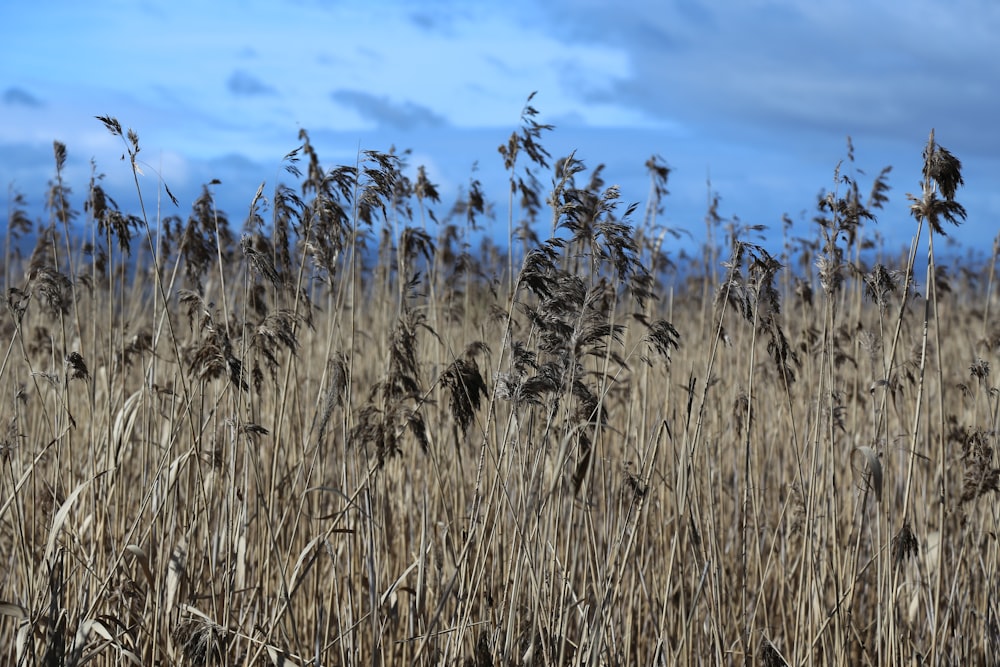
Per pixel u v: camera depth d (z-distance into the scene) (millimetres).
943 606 5477
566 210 4449
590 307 4379
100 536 4922
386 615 4859
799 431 7035
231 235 5742
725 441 6895
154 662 4609
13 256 9570
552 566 4539
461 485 5344
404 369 4527
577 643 4773
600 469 6090
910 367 6008
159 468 4734
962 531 5727
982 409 7223
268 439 5996
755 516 5301
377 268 7906
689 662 4898
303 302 5203
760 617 5789
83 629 4148
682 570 4734
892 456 6871
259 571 4727
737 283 4777
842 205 4734
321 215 4750
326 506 5527
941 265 7656
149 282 6832
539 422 4812
